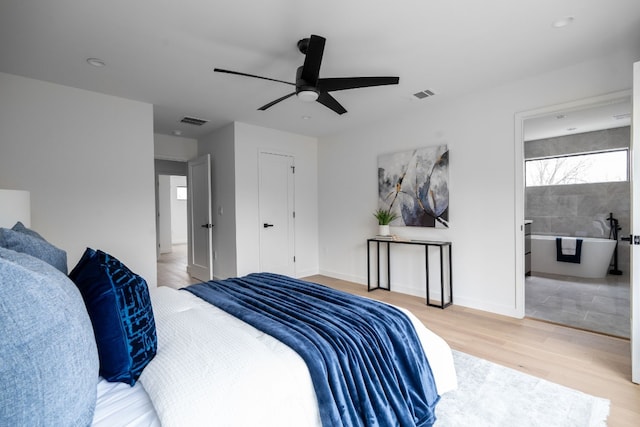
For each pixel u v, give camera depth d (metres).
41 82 2.98
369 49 2.46
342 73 2.88
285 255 5.03
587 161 5.32
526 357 2.35
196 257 5.32
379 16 2.04
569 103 2.81
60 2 1.87
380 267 4.49
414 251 4.07
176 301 1.73
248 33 2.23
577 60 2.69
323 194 5.34
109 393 1.00
